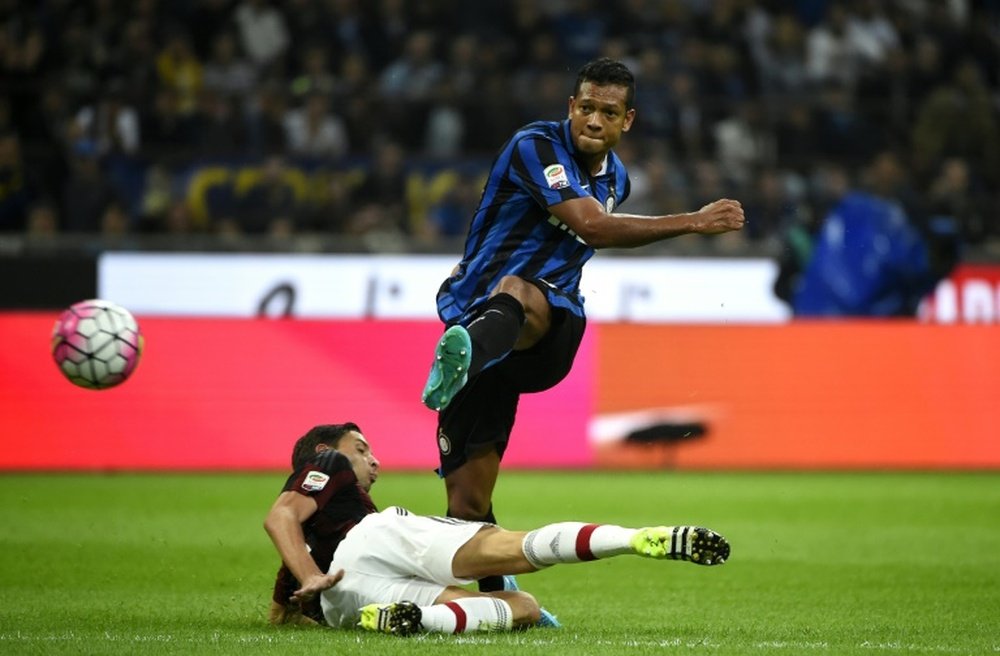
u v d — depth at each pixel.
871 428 52.62
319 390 50.75
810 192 59.41
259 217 56.38
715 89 63.66
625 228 19.69
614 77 20.55
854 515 38.91
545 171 20.41
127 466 49.78
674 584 26.56
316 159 57.44
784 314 53.00
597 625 21.02
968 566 29.17
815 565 29.31
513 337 19.84
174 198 56.84
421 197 57.84
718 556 16.66
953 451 52.69
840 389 52.69
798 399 52.53
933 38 68.00
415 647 17.47
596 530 17.56
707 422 52.16
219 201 57.06
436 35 64.25
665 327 52.28
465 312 20.98
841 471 52.25
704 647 18.44
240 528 34.50
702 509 40.09
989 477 50.41
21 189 55.22
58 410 49.75
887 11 69.50
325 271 51.38
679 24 65.75
